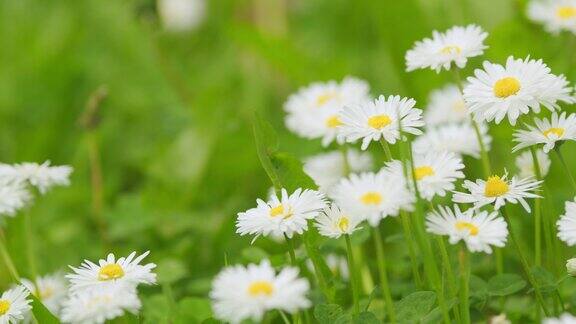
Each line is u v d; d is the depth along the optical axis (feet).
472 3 2.06
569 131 1.31
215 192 2.02
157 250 1.80
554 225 1.40
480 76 1.33
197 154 2.00
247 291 1.16
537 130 1.33
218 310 1.16
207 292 1.66
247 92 2.50
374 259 1.73
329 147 2.07
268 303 1.15
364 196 1.22
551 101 1.31
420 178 1.27
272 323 1.49
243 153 2.00
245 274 1.17
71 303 1.27
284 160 1.39
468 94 1.33
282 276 1.16
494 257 1.58
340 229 1.29
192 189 1.98
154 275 1.29
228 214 1.83
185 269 1.63
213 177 2.02
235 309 1.16
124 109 2.53
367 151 1.96
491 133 1.78
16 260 1.73
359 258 1.56
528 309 1.42
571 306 1.40
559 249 1.40
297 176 1.39
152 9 2.27
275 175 1.39
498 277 1.35
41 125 2.49
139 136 2.41
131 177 2.29
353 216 1.23
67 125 2.56
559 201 1.60
